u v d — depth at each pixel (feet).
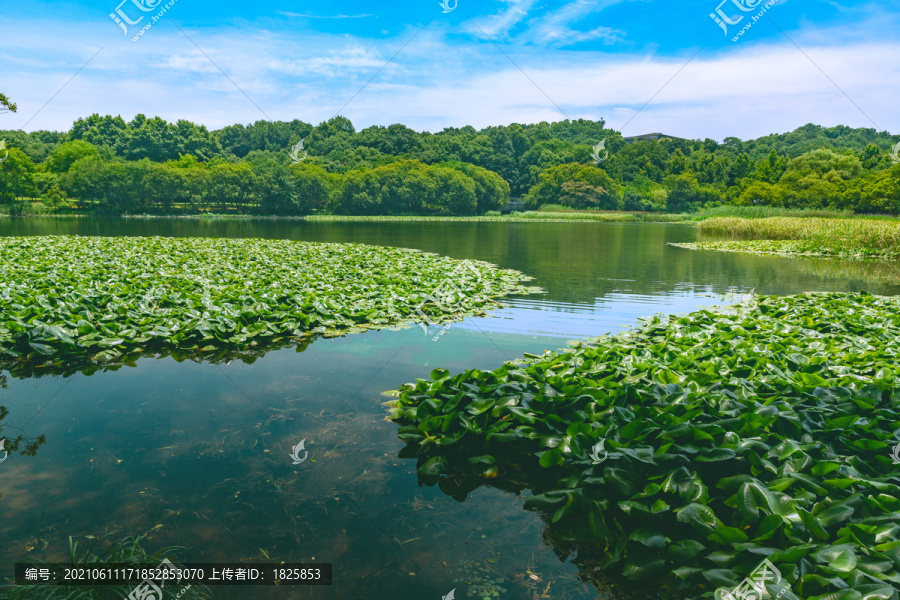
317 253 57.93
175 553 10.78
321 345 25.88
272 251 58.29
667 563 10.59
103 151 257.75
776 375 19.12
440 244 84.23
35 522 11.68
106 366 22.33
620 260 65.62
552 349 25.75
